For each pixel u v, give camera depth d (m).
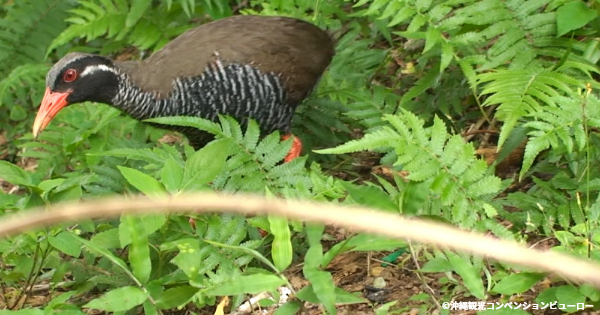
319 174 4.84
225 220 4.32
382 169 5.62
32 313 3.62
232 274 3.98
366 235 3.49
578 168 4.57
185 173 3.93
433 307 3.90
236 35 5.40
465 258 3.85
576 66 4.77
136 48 8.16
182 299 3.63
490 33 5.09
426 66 6.20
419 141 4.13
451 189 4.00
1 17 8.33
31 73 7.20
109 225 4.60
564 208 4.34
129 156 4.72
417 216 3.62
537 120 4.47
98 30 6.86
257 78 5.31
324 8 6.46
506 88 4.52
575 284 3.57
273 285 3.46
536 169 4.92
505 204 4.48
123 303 3.55
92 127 5.95
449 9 5.23
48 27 7.70
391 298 4.18
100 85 5.45
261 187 4.59
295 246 4.64
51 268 4.86
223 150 3.97
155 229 3.85
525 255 1.56
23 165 7.20
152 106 5.43
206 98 5.34
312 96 5.85
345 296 3.45
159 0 7.82
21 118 7.40
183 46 5.43
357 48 6.20
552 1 5.27
